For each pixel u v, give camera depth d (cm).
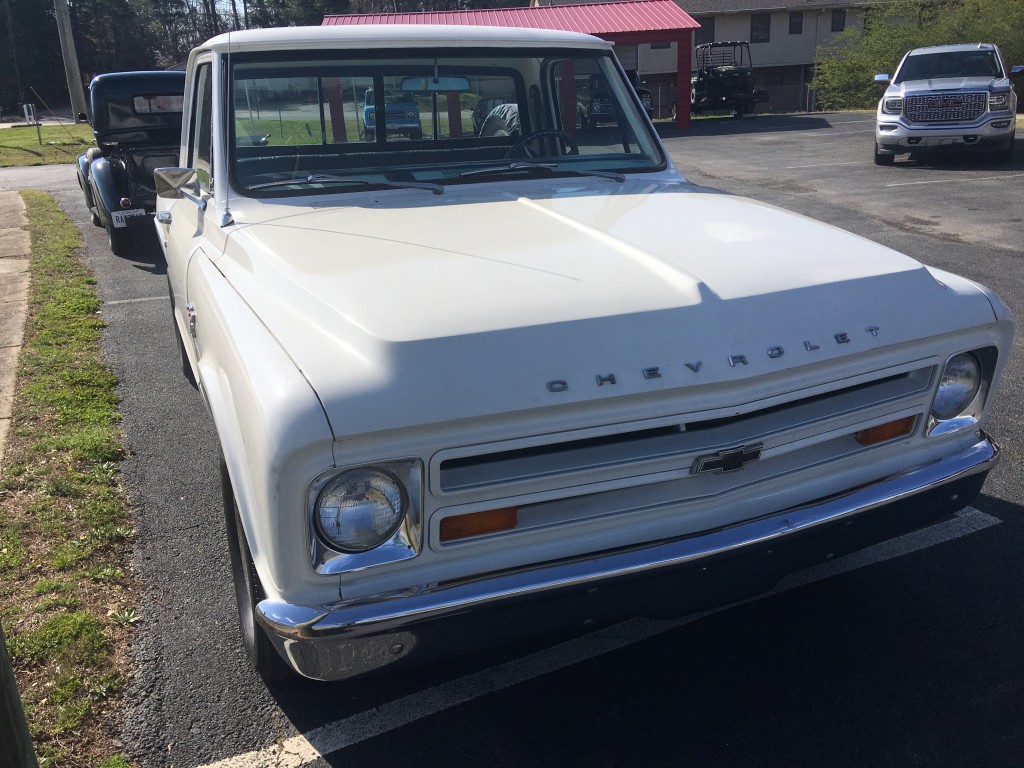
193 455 436
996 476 390
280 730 251
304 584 194
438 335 197
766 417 221
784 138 2045
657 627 297
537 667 277
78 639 288
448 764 238
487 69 353
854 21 4291
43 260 902
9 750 161
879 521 240
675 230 268
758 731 246
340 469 186
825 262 245
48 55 5256
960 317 242
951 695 258
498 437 195
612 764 237
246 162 320
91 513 372
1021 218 977
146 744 246
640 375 202
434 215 292
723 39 4306
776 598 309
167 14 7556
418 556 198
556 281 224
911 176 1329
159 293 773
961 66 1451
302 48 326
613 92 376
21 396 515
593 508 211
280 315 222
